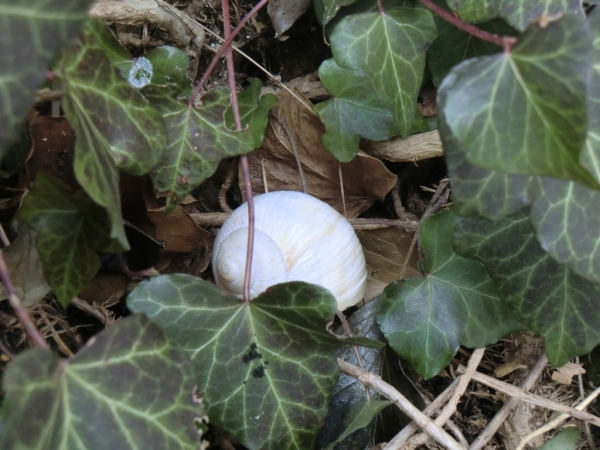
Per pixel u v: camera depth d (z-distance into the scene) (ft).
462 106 0.37
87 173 0.37
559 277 0.52
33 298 0.52
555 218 0.45
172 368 0.40
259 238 0.60
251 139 0.56
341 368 0.56
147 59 0.56
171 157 0.54
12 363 0.31
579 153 0.37
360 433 0.58
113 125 0.45
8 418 0.31
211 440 0.58
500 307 0.58
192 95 0.55
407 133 0.58
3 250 0.51
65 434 0.36
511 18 0.49
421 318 0.59
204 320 0.49
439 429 0.54
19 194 0.53
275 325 0.50
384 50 0.55
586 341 0.53
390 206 0.76
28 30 0.31
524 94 0.38
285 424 0.50
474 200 0.43
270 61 0.76
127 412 0.38
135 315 0.39
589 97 0.44
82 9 0.32
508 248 0.52
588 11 0.55
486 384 0.59
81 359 0.36
